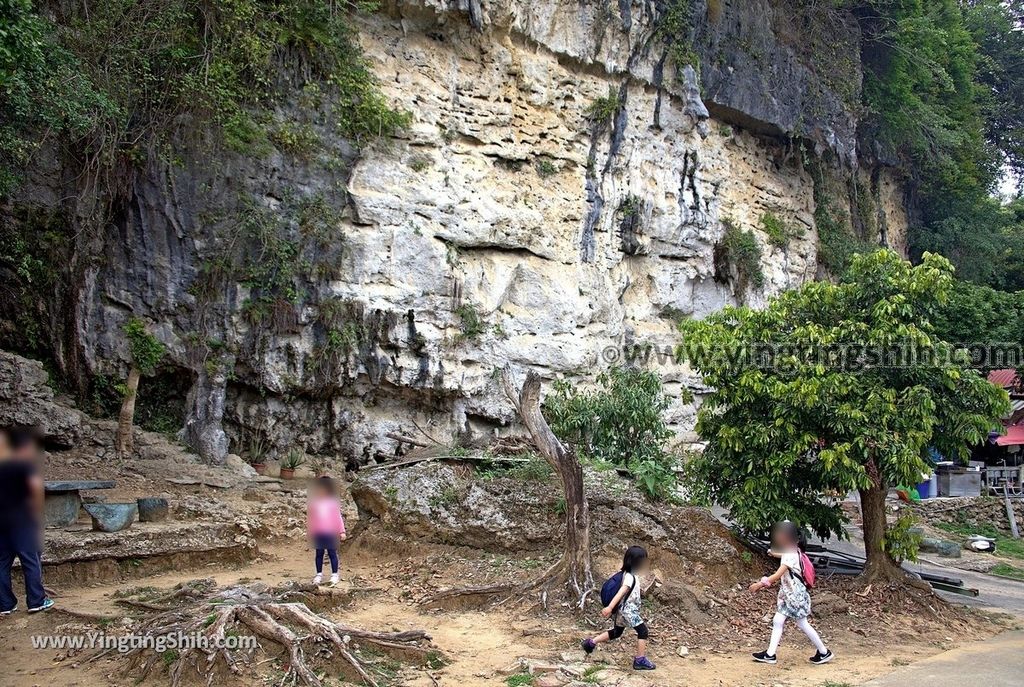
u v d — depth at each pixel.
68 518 9.16
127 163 12.67
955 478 19.52
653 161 18.95
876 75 24.61
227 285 12.99
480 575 8.74
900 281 9.59
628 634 7.35
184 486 11.66
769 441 9.48
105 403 12.73
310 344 13.47
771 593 8.86
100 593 8.01
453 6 15.34
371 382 13.98
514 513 9.59
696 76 19.27
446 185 15.24
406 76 15.21
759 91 20.83
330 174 13.90
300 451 13.74
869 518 9.74
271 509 11.38
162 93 12.88
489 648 6.91
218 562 9.48
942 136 25.19
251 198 13.20
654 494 10.33
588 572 8.05
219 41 13.21
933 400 9.38
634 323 18.77
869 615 8.73
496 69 16.42
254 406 13.45
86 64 11.95
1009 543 17.52
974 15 29.86
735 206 20.98
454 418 15.04
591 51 17.69
